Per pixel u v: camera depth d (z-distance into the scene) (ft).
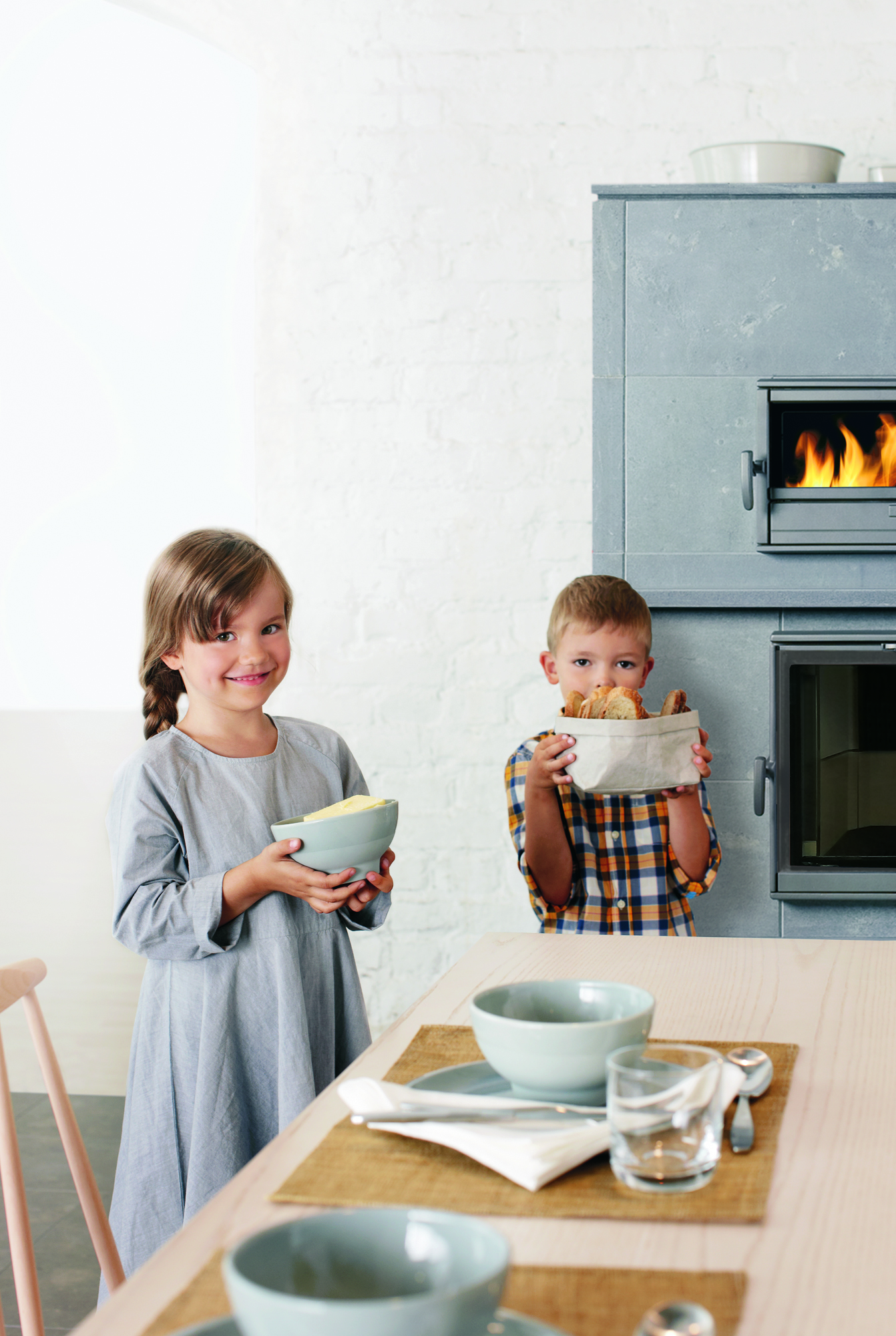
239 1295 1.10
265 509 8.03
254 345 8.02
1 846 8.88
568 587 5.41
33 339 9.14
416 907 7.96
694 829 4.87
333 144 7.87
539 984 2.20
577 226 7.75
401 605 7.95
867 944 3.54
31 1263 2.80
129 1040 8.05
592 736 4.23
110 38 8.33
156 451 8.87
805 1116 2.09
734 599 6.60
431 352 7.88
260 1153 1.96
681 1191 1.77
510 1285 1.48
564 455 7.82
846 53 7.52
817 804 6.64
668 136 7.65
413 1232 1.24
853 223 6.59
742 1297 1.45
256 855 4.00
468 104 7.78
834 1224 1.67
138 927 3.77
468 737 7.93
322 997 4.00
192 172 8.36
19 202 8.93
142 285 8.77
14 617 9.61
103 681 9.67
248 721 4.33
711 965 3.25
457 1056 2.41
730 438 6.67
